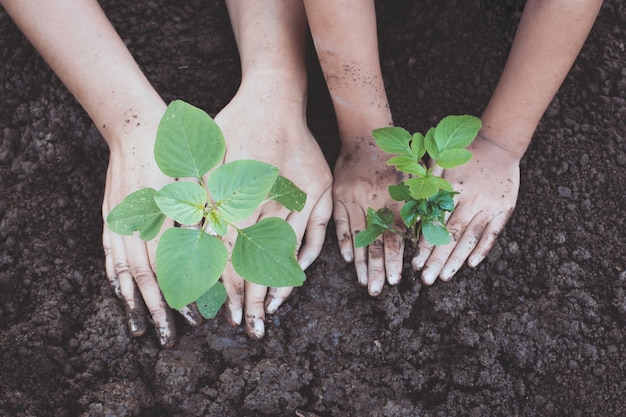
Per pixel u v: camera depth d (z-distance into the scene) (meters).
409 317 0.85
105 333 0.83
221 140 0.66
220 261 0.65
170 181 0.81
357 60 0.79
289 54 0.85
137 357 0.83
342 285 0.85
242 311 0.83
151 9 0.99
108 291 0.86
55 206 0.90
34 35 0.83
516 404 0.83
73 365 0.83
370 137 0.86
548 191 0.91
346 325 0.84
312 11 0.76
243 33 0.87
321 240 0.85
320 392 0.81
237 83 0.96
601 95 0.95
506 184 0.86
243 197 0.66
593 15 0.77
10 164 0.93
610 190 0.91
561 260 0.88
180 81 0.96
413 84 0.96
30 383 0.82
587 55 0.97
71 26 0.83
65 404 0.82
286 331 0.84
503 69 0.92
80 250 0.89
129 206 0.69
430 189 0.73
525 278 0.88
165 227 0.81
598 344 0.85
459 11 0.97
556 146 0.93
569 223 0.90
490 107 0.85
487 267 0.87
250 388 0.81
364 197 0.85
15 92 0.95
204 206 0.67
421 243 0.85
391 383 0.82
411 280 0.85
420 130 0.94
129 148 0.82
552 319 0.85
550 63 0.79
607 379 0.84
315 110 0.94
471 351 0.84
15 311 0.86
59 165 0.91
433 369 0.83
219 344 0.83
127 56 0.85
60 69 0.84
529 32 0.79
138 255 0.81
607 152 0.93
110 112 0.83
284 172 0.83
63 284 0.86
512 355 0.84
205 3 0.99
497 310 0.86
